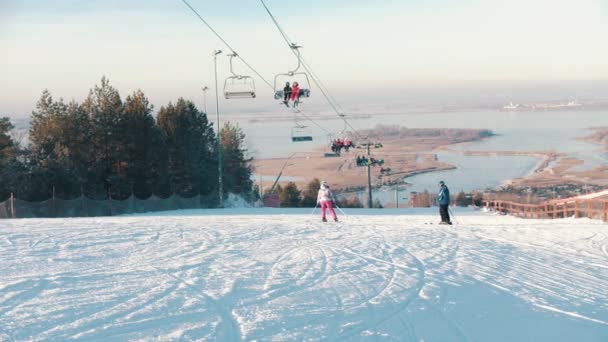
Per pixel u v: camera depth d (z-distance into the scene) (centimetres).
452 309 902
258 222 2267
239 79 2752
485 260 1394
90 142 5331
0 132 5069
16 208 3269
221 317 795
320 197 2433
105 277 1015
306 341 713
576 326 852
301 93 2712
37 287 919
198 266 1155
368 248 1521
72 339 679
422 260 1352
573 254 1583
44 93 5119
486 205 4856
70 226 1852
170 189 5994
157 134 5709
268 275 1093
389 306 900
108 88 5484
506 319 867
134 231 1720
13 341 662
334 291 984
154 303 848
